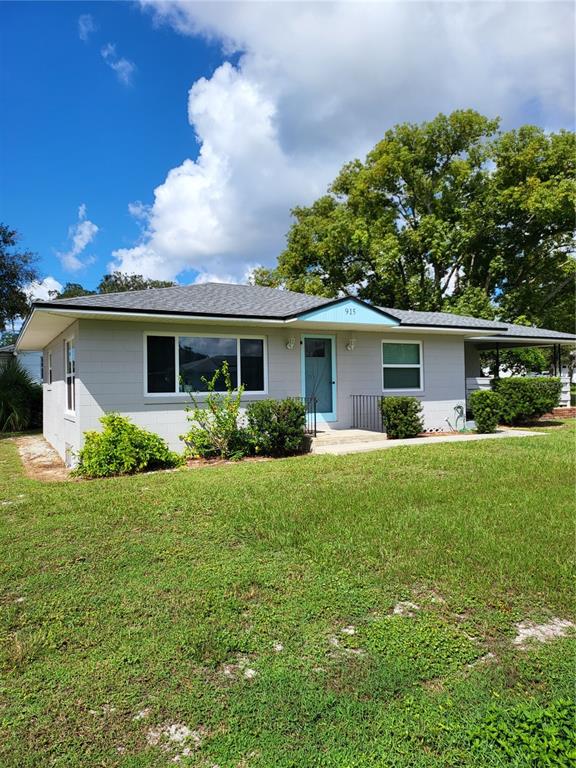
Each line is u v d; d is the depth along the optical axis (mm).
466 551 4289
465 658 2799
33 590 3746
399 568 3973
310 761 2080
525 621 3205
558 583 3686
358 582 3762
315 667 2732
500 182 26578
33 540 4824
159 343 10242
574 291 28828
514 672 2654
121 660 2824
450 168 27797
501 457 8945
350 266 29906
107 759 2121
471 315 26109
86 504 6102
